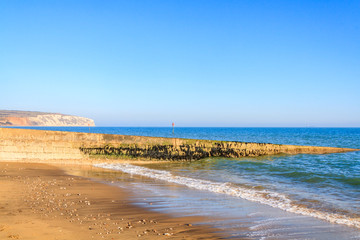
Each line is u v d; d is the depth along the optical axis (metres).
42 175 16.17
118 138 24.56
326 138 76.12
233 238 6.80
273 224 7.89
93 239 6.11
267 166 21.16
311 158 26.89
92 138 23.98
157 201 10.46
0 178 14.28
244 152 27.64
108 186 13.35
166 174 17.70
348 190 12.66
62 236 6.14
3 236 5.88
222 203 10.21
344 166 21.59
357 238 6.88
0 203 9.01
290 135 96.75
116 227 7.18
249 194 11.73
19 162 21.58
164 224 7.73
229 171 19.03
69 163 22.91
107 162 24.02
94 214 8.43
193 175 17.27
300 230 7.41
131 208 9.44
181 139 25.78
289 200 10.71
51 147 22.83
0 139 21.64
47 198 10.20
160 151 25.19
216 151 26.73
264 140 66.94
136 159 24.67
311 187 13.35
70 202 9.84
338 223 8.00
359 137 81.69
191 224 7.79
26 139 22.27
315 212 9.10
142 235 6.63
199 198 10.99
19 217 7.45
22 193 10.79
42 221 7.20
